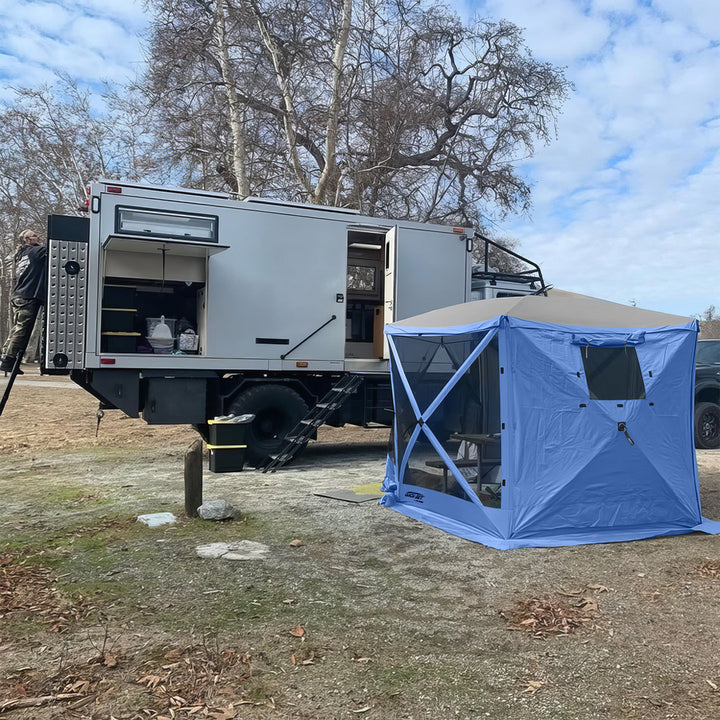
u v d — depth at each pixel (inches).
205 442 357.1
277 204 327.3
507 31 689.0
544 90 708.0
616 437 209.9
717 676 116.6
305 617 141.9
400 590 159.2
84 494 258.2
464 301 372.5
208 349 314.7
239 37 570.3
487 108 720.3
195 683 113.0
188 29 561.0
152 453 363.9
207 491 267.9
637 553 190.5
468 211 742.5
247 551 187.5
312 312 336.5
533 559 184.1
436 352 243.1
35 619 138.8
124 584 160.2
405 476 251.3
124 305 299.6
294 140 575.2
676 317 234.4
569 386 207.5
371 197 649.0
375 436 469.4
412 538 204.1
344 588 159.9
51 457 348.8
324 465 343.3
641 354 219.6
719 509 247.6
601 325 217.3
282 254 328.8
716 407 417.1
